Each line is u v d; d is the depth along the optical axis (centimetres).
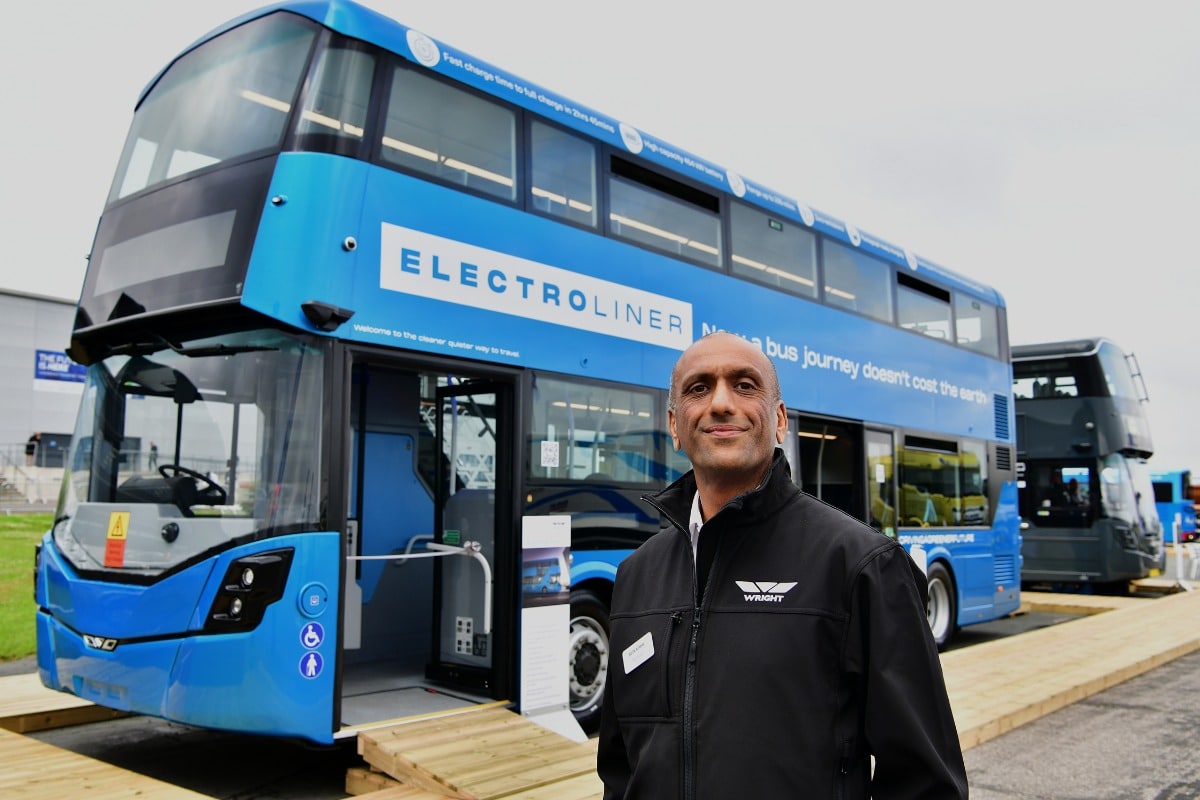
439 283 609
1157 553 1858
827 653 205
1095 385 1791
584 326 707
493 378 644
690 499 239
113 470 592
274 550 517
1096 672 879
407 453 785
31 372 3819
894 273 1112
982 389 1273
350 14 594
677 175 815
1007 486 1307
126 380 605
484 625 651
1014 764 634
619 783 240
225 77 610
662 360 770
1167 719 760
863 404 1018
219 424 555
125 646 541
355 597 732
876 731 198
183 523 542
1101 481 1769
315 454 532
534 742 553
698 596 219
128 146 658
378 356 568
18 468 3434
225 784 591
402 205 594
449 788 476
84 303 632
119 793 454
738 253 867
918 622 204
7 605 1203
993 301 1342
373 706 612
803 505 222
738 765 198
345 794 571
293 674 508
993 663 920
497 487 654
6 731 589
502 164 666
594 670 705
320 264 548
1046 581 1817
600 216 734
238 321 563
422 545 788
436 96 630
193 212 576
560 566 668
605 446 713
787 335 912
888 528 1040
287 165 548
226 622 511
